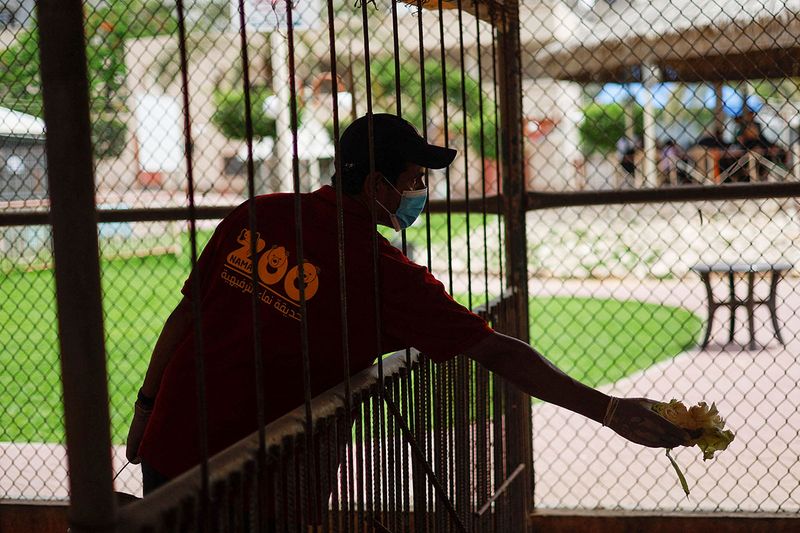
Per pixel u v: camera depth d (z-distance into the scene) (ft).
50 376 26.48
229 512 5.38
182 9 5.08
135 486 15.42
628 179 30.27
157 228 36.65
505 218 13.67
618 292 35.86
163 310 34.91
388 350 7.88
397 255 7.66
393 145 7.82
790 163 20.67
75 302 4.29
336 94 6.59
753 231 34.55
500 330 12.03
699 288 34.65
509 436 12.93
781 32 14.21
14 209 16.20
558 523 13.75
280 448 5.91
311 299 7.40
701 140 22.12
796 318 29.30
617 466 16.81
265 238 7.67
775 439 17.61
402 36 24.52
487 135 32.63
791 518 12.92
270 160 42.09
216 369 7.43
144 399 8.66
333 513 6.88
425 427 8.97
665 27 16.55
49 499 14.52
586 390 7.54
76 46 4.24
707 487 15.29
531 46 18.92
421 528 8.79
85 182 4.28
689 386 22.49
